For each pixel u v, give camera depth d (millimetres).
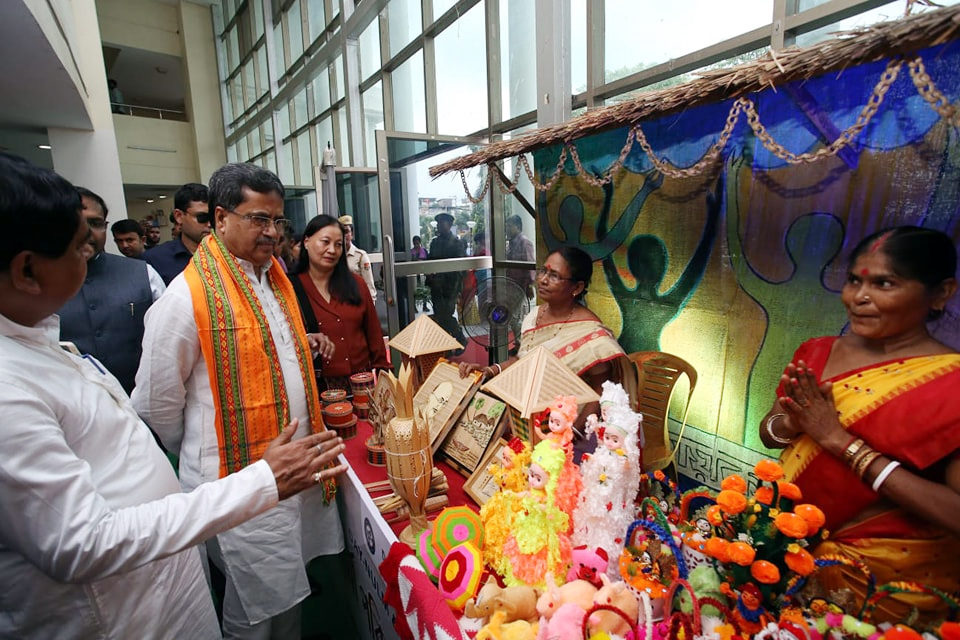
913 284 827
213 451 1435
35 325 844
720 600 780
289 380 1537
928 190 1078
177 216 2578
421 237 3461
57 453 750
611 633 756
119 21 11500
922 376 828
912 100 1074
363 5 5113
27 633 862
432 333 1908
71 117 4746
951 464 781
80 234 786
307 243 2207
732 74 963
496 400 1517
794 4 1660
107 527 771
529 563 924
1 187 680
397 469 1223
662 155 1728
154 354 1327
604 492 896
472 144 3471
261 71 9914
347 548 1786
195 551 1141
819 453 931
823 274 1319
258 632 1503
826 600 774
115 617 906
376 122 5578
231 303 1396
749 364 1546
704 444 1715
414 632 1003
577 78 2693
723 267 1589
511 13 3129
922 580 826
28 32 2658
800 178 1333
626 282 1957
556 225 2234
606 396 979
